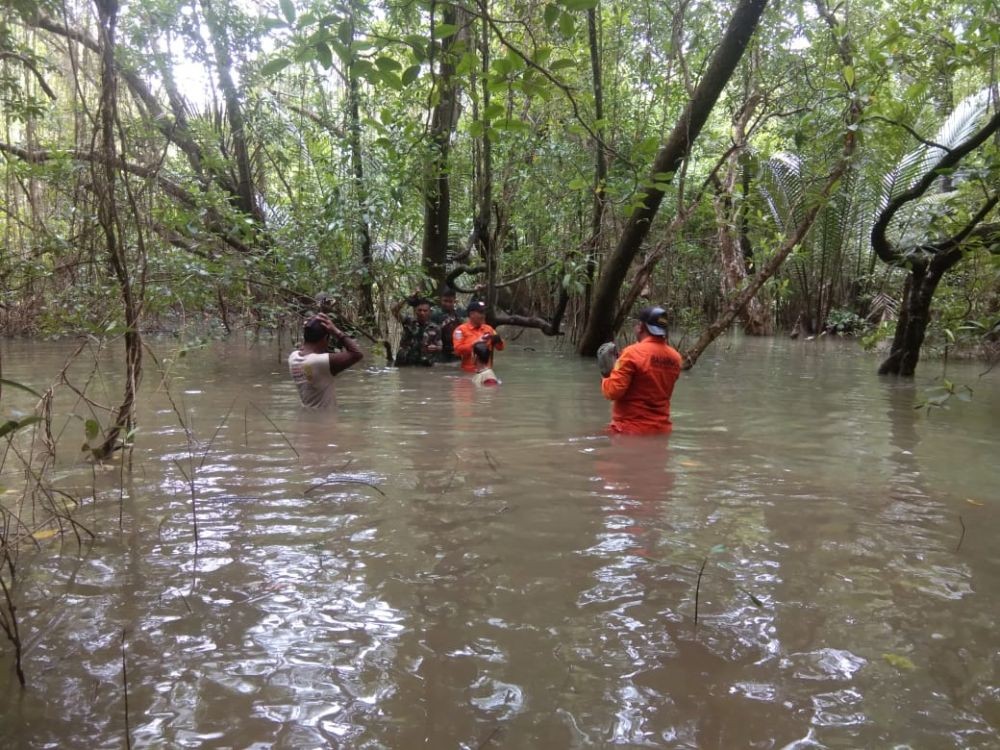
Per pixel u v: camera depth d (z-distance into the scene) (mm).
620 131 11773
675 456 4684
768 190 14906
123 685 2018
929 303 8906
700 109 9023
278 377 8445
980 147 8922
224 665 2127
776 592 2617
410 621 2396
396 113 9914
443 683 2045
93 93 7012
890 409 6617
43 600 2533
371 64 3160
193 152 11766
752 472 4285
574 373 9344
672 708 1932
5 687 2010
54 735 1802
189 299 8625
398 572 2785
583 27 11141
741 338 16391
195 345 7539
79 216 7852
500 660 2164
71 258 8008
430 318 10609
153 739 1788
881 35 9492
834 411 6504
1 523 3242
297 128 12359
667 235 10328
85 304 6953
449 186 12703
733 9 10656
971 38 7082
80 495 3740
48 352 10547
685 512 3518
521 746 1773
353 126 10484
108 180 4469
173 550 2990
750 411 6488
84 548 3008
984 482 4078
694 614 2445
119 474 4145
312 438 5137
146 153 7711
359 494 3771
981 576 2756
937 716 1893
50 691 1990
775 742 1789
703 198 10703
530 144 11570
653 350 5414
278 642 2258
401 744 1779
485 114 3551
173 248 8602
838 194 14234
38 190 10570
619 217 11320
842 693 1998
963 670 2109
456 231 14891
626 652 2207
